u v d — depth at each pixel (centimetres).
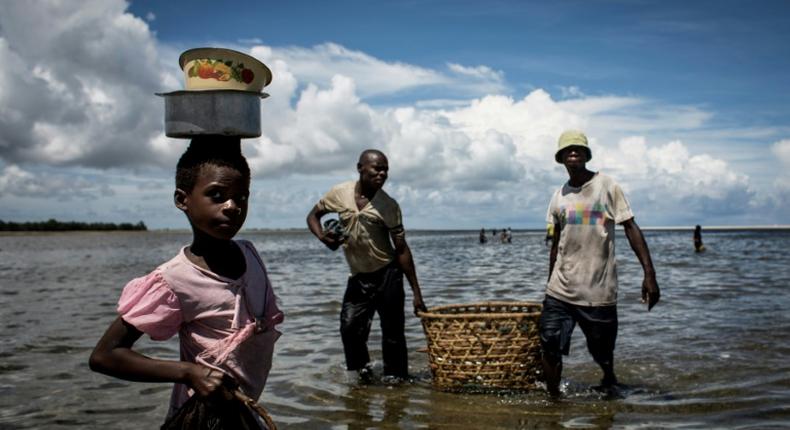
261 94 236
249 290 231
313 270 1959
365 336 616
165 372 208
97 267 2281
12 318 973
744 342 754
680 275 1666
